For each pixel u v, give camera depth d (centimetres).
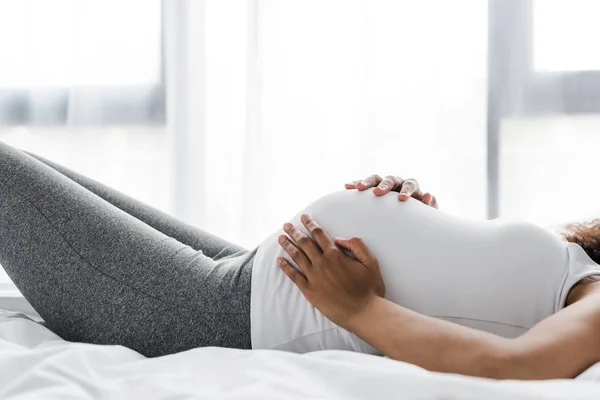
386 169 215
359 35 213
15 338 103
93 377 84
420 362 87
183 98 218
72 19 221
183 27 216
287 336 105
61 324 113
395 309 95
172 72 218
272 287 106
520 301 100
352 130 215
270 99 216
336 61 214
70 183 118
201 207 220
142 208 140
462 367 84
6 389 78
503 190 212
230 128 219
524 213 212
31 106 223
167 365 90
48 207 113
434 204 134
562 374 83
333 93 215
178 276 110
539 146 211
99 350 95
